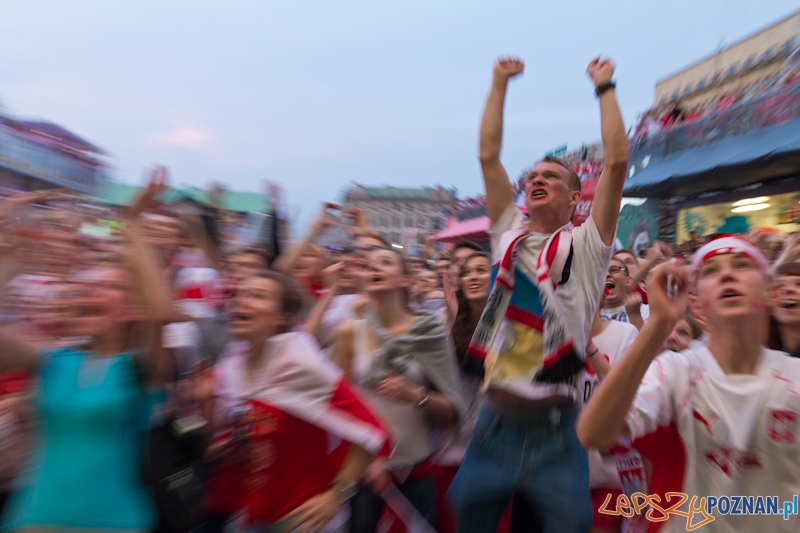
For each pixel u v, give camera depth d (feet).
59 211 17.11
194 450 9.36
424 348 9.96
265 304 8.19
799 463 5.18
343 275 14.69
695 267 5.82
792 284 9.18
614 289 13.44
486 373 7.50
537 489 7.04
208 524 9.27
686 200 39.17
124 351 8.38
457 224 63.87
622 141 7.19
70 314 8.32
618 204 7.32
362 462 7.57
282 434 7.57
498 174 8.36
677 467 5.56
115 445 7.85
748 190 34.24
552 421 7.22
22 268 12.23
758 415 5.26
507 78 8.48
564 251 7.33
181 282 14.07
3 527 8.87
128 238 8.82
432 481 10.17
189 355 10.40
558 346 7.18
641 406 5.38
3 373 9.57
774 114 30.07
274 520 7.56
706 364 5.58
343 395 7.65
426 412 9.87
